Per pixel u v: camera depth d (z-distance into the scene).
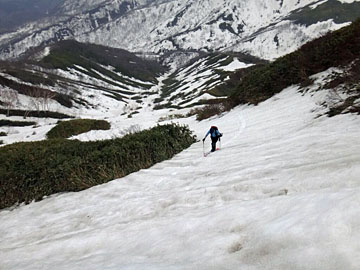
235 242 2.86
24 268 3.92
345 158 4.49
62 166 11.14
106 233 4.62
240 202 4.12
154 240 3.64
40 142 16.91
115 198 7.51
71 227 6.22
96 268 3.11
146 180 8.43
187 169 8.25
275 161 5.82
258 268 2.27
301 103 12.25
